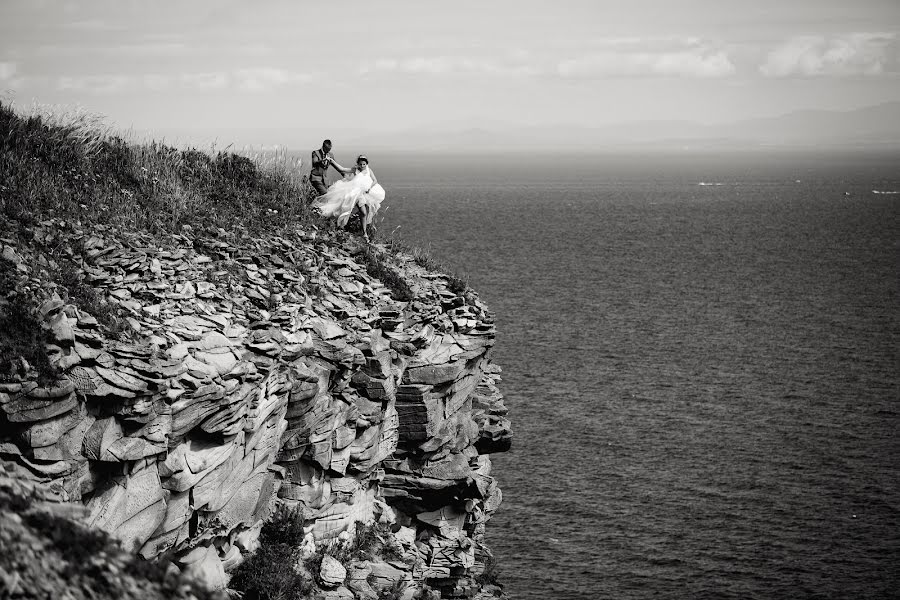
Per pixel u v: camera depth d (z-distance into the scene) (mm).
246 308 23984
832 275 140375
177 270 23359
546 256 154250
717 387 79062
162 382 18859
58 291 19641
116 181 26594
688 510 55312
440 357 30250
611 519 53938
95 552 14648
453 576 30219
